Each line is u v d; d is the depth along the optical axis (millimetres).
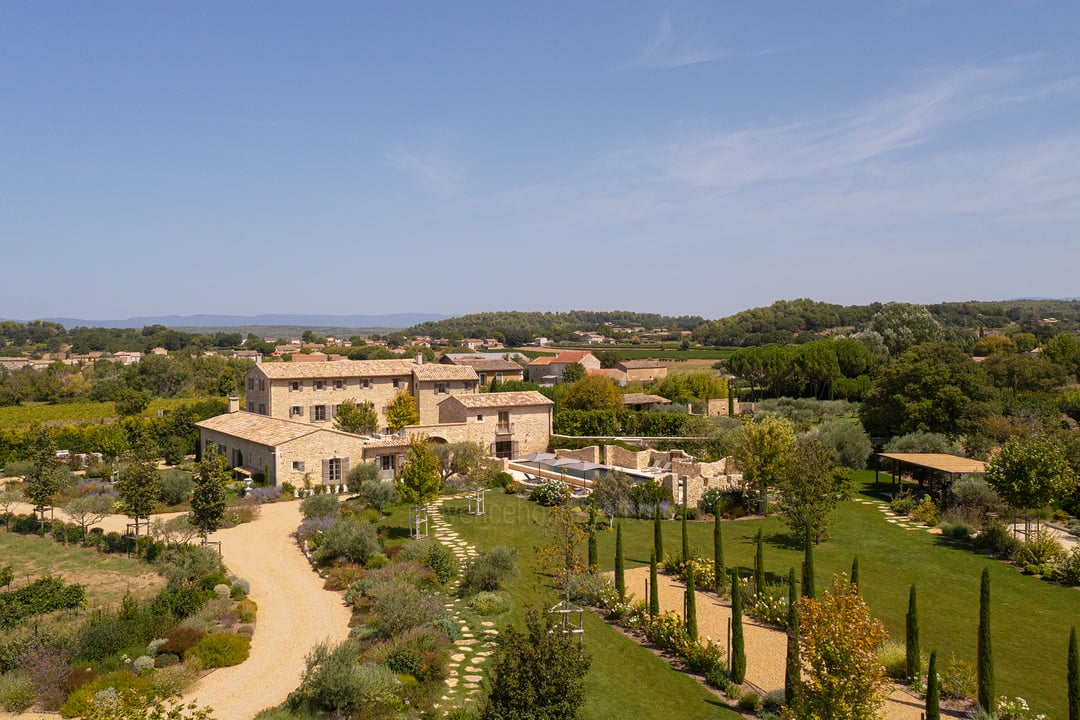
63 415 100375
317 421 75688
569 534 31547
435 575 36625
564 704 19344
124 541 42062
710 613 33031
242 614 31188
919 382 68312
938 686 22906
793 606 25031
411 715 22953
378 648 27234
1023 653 29281
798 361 109750
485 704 20797
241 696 24656
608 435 81688
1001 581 37812
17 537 44812
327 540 38812
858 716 19109
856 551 42906
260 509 51281
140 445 68938
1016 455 42219
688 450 68312
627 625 31953
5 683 23938
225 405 83938
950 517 48125
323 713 22828
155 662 26656
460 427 68062
